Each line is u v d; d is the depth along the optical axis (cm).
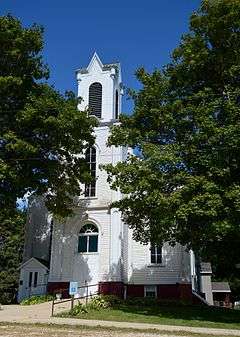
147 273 3347
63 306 2602
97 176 3509
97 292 3209
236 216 2066
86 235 3419
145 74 2586
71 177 3127
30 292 3541
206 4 2469
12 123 2850
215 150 2178
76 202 3481
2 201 2902
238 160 2195
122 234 3334
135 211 2466
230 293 6388
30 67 3003
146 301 2841
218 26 2406
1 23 2823
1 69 2942
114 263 3247
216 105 2270
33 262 3622
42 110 2750
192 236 2295
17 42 2856
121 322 1947
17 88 2873
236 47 2430
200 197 2036
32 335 1515
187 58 2458
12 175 2661
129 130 2516
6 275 3741
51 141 2905
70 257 3381
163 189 2266
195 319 2173
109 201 3416
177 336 1587
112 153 3531
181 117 2372
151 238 2475
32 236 3872
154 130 2480
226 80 2483
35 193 3058
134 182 2284
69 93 3081
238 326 1942
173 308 2620
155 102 2520
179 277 3253
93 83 3850
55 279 3331
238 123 2145
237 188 2094
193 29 2516
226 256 2705
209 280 4847
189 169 2264
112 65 3853
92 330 1686
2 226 3919
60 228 3466
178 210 2053
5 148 2761
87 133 3014
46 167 2962
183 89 2541
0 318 2052
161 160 2202
